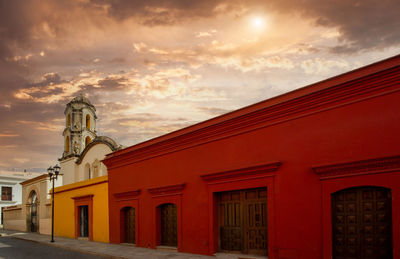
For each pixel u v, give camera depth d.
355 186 8.40
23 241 21.25
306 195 9.35
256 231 10.74
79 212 21.22
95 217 19.06
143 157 15.54
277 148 10.16
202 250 12.11
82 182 20.48
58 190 23.59
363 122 8.43
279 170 10.02
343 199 8.75
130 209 16.66
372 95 8.34
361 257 8.34
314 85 9.45
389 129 8.00
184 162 13.27
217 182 11.80
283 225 9.78
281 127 10.12
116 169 17.53
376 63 8.34
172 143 13.83
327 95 9.11
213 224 11.82
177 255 12.25
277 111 10.20
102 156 24.52
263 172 10.39
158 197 14.42
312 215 9.18
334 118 8.98
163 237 14.45
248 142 10.98
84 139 30.05
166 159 14.19
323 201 8.92
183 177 13.23
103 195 18.50
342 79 8.91
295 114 9.83
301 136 9.62
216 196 12.05
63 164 29.55
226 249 11.59
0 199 40.59
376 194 8.26
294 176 9.66
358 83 8.53
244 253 10.97
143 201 15.34
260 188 10.75
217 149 11.97
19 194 42.44
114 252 13.97
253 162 10.77
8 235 25.27
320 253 8.92
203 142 12.49
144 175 15.40
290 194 9.71
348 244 8.55
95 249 15.20
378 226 8.16
